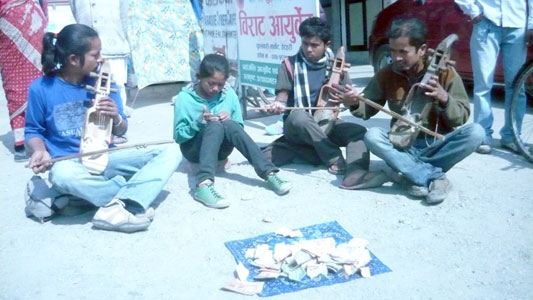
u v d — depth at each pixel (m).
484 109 4.84
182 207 3.81
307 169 4.48
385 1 11.12
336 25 12.29
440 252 3.06
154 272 2.98
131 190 3.50
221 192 4.04
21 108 5.25
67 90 3.55
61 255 3.22
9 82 5.21
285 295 2.72
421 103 3.79
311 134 4.23
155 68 7.60
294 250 3.01
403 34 3.57
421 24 3.62
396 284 2.77
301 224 3.46
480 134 3.66
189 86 4.23
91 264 3.10
